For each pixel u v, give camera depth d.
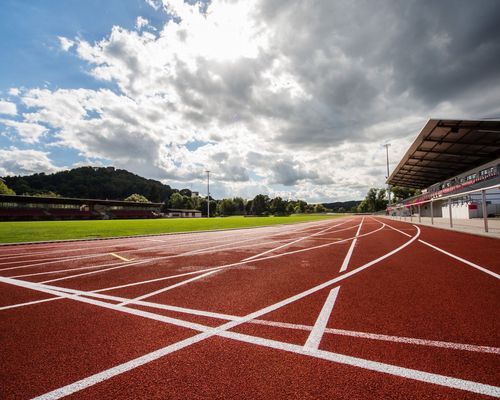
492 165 26.25
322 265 6.89
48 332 3.20
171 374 2.31
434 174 37.88
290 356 2.54
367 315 3.50
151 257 8.73
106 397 2.03
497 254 7.80
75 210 64.94
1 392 2.11
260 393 2.04
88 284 5.43
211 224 32.78
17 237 16.12
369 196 128.25
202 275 6.03
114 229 22.98
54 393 2.09
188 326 3.29
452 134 20.61
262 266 6.91
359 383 2.12
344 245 10.93
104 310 3.92
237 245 11.62
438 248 9.34
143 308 3.96
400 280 5.23
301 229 21.92
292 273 6.05
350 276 5.65
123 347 2.80
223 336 3.00
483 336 2.86
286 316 3.53
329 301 4.09
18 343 2.93
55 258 8.82
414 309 3.67
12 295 4.76
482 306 3.73
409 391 2.02
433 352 2.56
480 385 2.07
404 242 11.48
